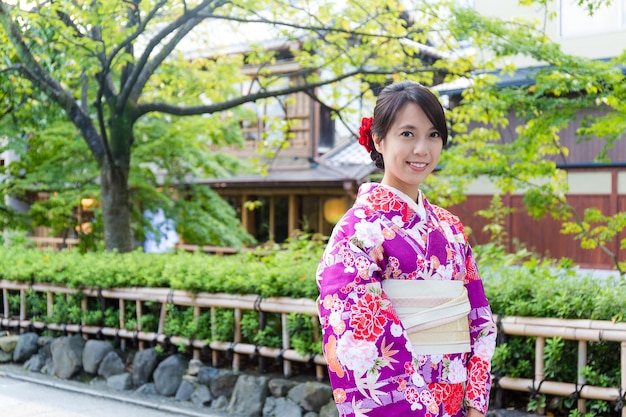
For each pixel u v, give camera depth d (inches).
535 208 265.7
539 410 143.4
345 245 67.9
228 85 327.3
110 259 234.4
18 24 227.1
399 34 256.4
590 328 135.6
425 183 298.0
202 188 390.3
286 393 171.2
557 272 203.3
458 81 410.3
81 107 290.7
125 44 221.6
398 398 63.6
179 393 185.9
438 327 67.8
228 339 187.5
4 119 301.3
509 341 149.1
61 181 346.3
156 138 350.3
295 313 173.6
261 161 607.8
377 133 70.9
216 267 199.5
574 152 462.6
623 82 215.6
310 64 294.7
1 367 223.5
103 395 189.8
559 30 458.3
